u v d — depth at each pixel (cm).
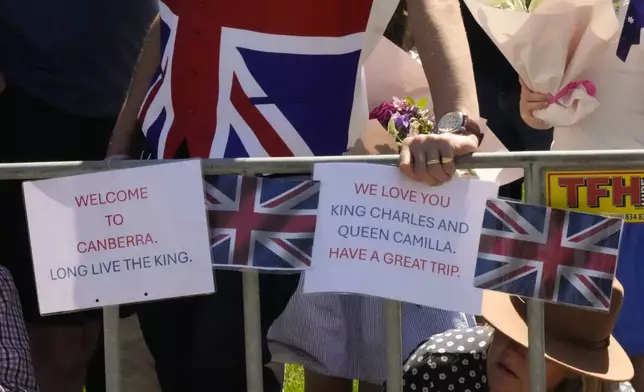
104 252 257
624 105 388
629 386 325
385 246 246
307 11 281
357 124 291
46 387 392
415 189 244
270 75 285
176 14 297
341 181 247
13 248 375
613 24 371
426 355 330
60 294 259
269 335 424
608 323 285
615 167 237
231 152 286
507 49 379
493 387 303
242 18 284
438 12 263
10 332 312
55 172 257
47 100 379
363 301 409
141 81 326
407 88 400
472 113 250
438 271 244
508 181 356
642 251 384
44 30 371
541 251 241
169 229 254
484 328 334
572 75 383
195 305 304
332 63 284
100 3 377
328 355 418
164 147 297
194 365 303
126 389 335
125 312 318
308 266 249
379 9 278
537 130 443
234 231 253
